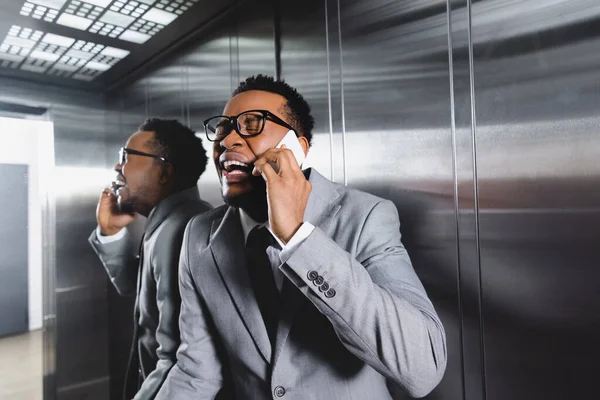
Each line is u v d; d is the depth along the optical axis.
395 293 0.76
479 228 1.07
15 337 2.16
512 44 1.01
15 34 1.83
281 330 0.88
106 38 1.88
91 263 2.22
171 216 1.57
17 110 2.10
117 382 2.16
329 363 0.87
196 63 1.84
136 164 1.84
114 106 2.28
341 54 1.38
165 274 1.44
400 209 1.24
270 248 0.97
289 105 1.02
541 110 0.96
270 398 0.93
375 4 1.30
